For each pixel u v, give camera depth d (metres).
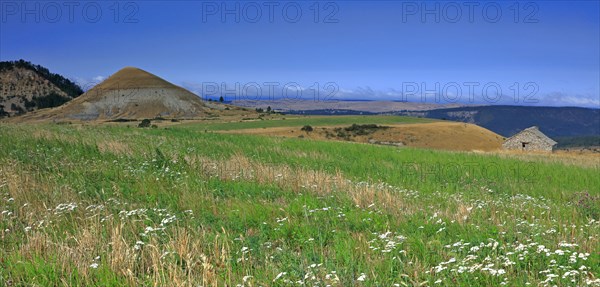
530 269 6.76
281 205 10.87
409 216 10.02
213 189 12.34
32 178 12.48
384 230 8.91
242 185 13.19
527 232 8.78
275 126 140.38
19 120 194.88
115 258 6.66
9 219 8.95
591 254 7.33
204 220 9.29
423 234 8.47
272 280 6.23
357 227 9.12
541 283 6.00
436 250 7.55
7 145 17.70
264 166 16.14
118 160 16.33
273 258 7.18
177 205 10.71
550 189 16.28
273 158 20.44
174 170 14.77
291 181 13.61
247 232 8.67
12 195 10.69
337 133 130.12
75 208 9.64
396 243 7.54
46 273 6.32
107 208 10.00
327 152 24.47
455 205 11.66
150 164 15.59
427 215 10.09
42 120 193.38
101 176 13.53
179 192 11.85
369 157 23.62
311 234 8.50
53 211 9.34
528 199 13.18
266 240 8.34
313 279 6.11
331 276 6.15
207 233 8.34
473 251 7.33
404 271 6.59
